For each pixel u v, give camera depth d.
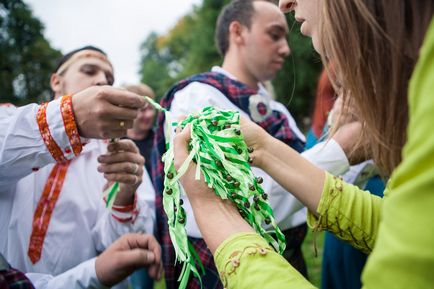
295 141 1.59
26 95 21.86
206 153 0.75
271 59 1.61
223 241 0.68
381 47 0.61
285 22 1.62
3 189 1.15
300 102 14.13
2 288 0.72
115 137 1.00
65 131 0.94
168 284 1.39
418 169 0.43
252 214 0.76
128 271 1.14
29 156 0.96
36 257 1.21
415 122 0.44
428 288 0.42
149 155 2.73
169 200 0.77
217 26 1.81
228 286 0.64
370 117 0.67
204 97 1.38
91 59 1.49
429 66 0.43
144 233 1.27
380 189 1.36
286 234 1.41
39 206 1.24
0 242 1.18
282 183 0.94
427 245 0.41
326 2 0.65
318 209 0.91
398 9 0.57
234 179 0.75
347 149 1.20
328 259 1.63
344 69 0.65
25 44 22.91
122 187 1.24
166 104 1.49
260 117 1.45
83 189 1.31
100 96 0.92
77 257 1.26
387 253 0.44
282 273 0.61
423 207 0.42
